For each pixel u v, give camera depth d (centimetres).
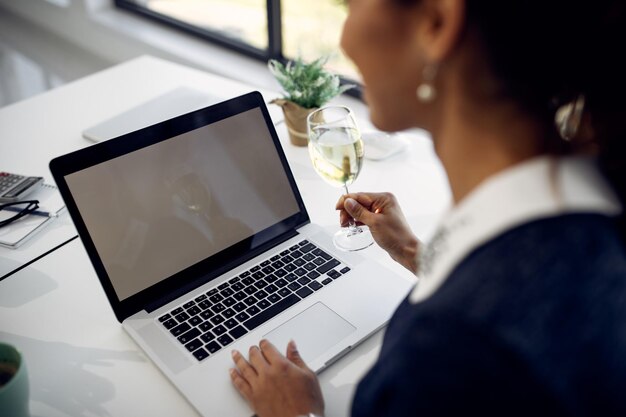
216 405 80
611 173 50
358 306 95
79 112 163
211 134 107
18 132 154
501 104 46
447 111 49
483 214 45
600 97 48
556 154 46
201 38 298
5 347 77
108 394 84
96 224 95
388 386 49
